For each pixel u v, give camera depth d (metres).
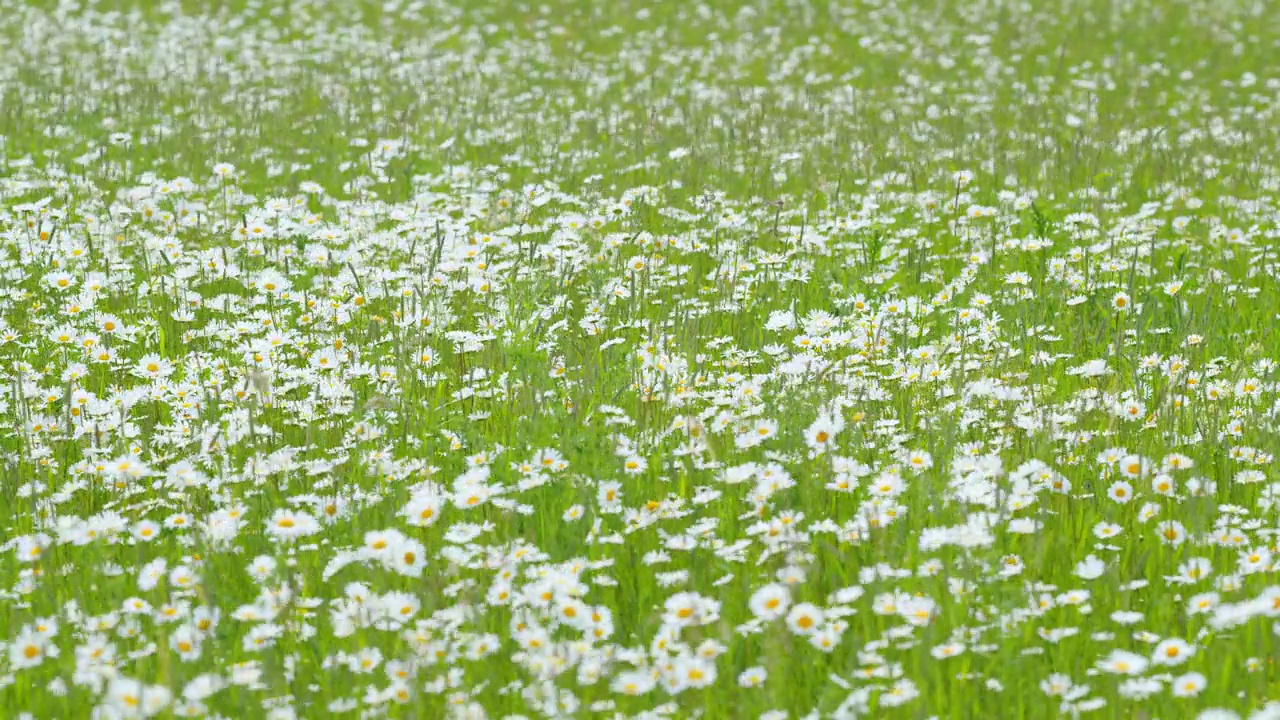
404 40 21.14
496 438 6.73
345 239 9.88
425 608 5.06
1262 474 5.92
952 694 4.52
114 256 9.55
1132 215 11.33
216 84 17.08
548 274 9.20
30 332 8.25
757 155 13.16
